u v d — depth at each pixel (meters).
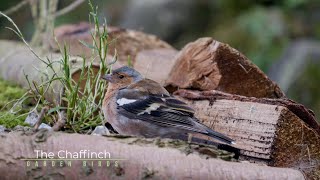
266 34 23.62
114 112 9.05
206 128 8.41
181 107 8.75
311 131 8.78
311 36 23.92
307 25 24.14
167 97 8.94
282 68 22.02
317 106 19.91
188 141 8.22
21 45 14.23
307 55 21.91
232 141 8.20
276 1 25.25
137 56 12.86
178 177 7.38
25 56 13.19
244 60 10.46
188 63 10.59
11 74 13.20
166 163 7.43
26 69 12.53
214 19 27.20
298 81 21.05
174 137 8.77
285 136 8.71
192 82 10.45
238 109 9.13
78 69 10.70
